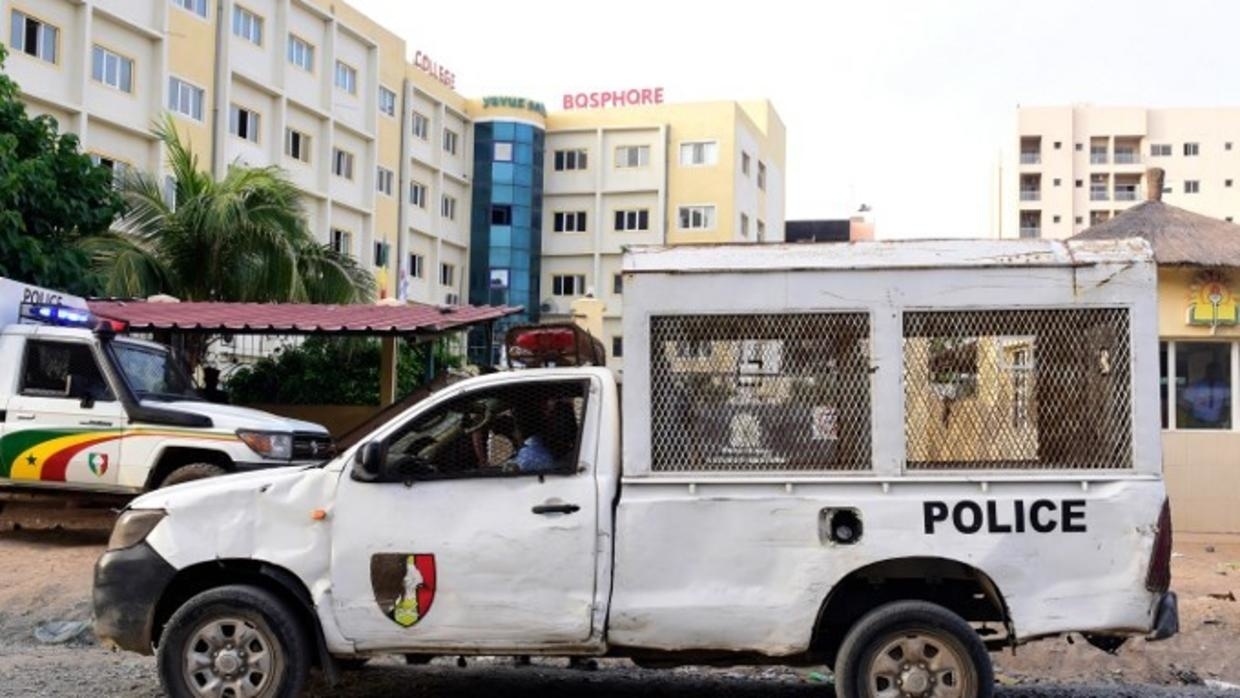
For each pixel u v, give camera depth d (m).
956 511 5.76
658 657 5.94
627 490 5.92
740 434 5.93
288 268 18.94
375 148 46.94
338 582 5.95
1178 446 13.57
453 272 56.47
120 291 17.17
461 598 5.90
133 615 6.10
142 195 19.02
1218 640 8.60
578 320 19.72
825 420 5.91
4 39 28.28
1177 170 89.44
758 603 5.79
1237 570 10.94
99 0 31.16
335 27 43.72
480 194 56.91
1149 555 5.68
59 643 8.79
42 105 29.62
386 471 6.03
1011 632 5.72
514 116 56.97
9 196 15.26
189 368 16.19
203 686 5.97
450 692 7.33
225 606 5.97
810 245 6.09
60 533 12.63
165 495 6.25
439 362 20.80
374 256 47.31
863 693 5.76
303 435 12.25
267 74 39.59
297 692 5.96
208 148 36.00
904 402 5.86
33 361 11.72
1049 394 5.86
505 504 5.94
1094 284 5.82
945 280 5.89
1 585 9.92
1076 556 5.71
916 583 6.07
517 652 5.91
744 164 58.34
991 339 5.90
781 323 5.96
